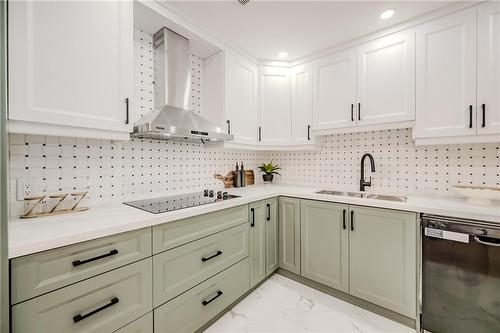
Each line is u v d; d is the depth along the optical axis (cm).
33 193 124
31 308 81
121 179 162
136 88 172
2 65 71
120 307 105
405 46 174
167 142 193
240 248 175
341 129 211
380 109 186
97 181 149
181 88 181
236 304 177
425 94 166
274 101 243
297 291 195
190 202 158
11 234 89
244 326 153
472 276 126
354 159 231
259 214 195
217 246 154
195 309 139
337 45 209
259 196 192
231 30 186
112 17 128
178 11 162
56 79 107
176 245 128
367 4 154
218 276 155
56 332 86
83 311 93
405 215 149
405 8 158
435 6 156
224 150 247
